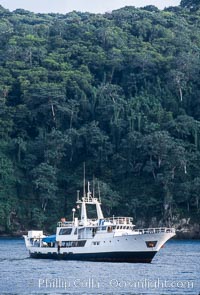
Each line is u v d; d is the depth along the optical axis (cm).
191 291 17150
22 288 17550
